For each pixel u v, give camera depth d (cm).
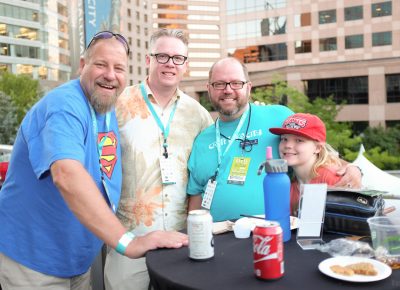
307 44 4684
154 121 253
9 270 191
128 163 249
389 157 2703
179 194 252
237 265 139
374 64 3984
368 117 4044
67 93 185
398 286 118
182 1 9856
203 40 9931
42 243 189
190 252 145
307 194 163
